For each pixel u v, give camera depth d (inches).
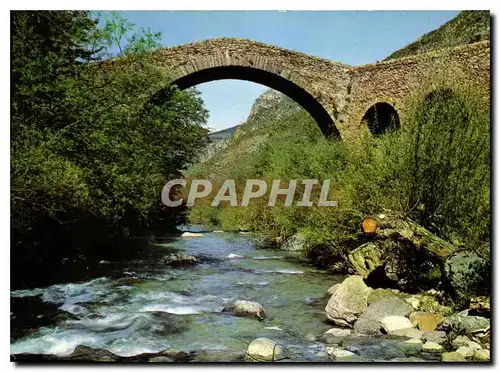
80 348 235.9
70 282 408.2
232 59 856.9
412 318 263.9
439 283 307.0
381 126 874.8
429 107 378.9
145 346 240.2
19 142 334.0
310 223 517.3
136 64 542.9
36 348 236.2
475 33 624.1
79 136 419.8
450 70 501.7
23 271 380.2
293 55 900.6
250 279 434.6
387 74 824.9
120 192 485.1
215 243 748.6
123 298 349.1
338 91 906.7
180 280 428.5
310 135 957.2
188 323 283.1
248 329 271.6
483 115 343.6
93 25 458.6
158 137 701.9
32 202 348.8
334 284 407.5
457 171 334.0
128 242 615.8
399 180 378.6
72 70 441.4
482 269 273.7
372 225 345.1
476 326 230.1
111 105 463.8
